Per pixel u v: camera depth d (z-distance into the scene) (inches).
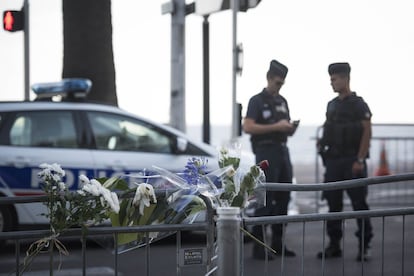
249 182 209.8
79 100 481.7
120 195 210.4
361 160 428.1
